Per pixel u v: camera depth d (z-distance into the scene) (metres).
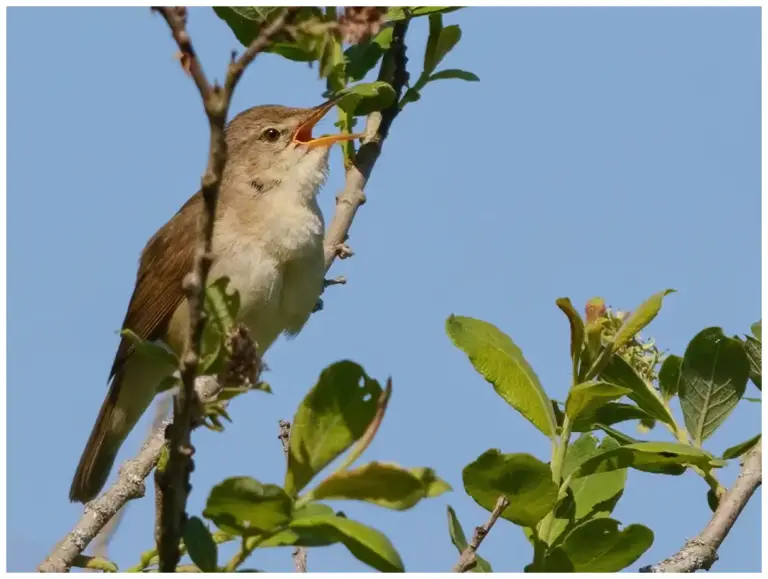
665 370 7.91
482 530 6.18
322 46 8.85
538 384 6.62
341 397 5.59
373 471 5.32
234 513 5.43
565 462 7.11
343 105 9.56
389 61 9.67
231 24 8.66
